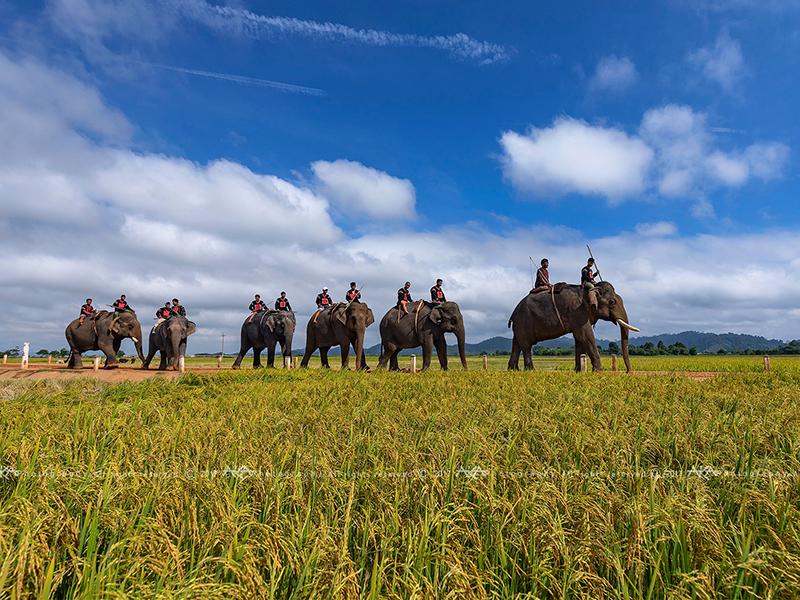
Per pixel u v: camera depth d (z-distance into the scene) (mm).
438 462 4562
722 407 8430
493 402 8578
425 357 21828
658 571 2881
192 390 11602
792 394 9641
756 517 3658
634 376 14531
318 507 3709
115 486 3824
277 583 2807
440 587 2748
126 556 3002
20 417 7094
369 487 4055
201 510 3582
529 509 3463
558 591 2814
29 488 3887
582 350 19797
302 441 5879
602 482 4137
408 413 7695
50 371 20531
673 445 5465
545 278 21250
